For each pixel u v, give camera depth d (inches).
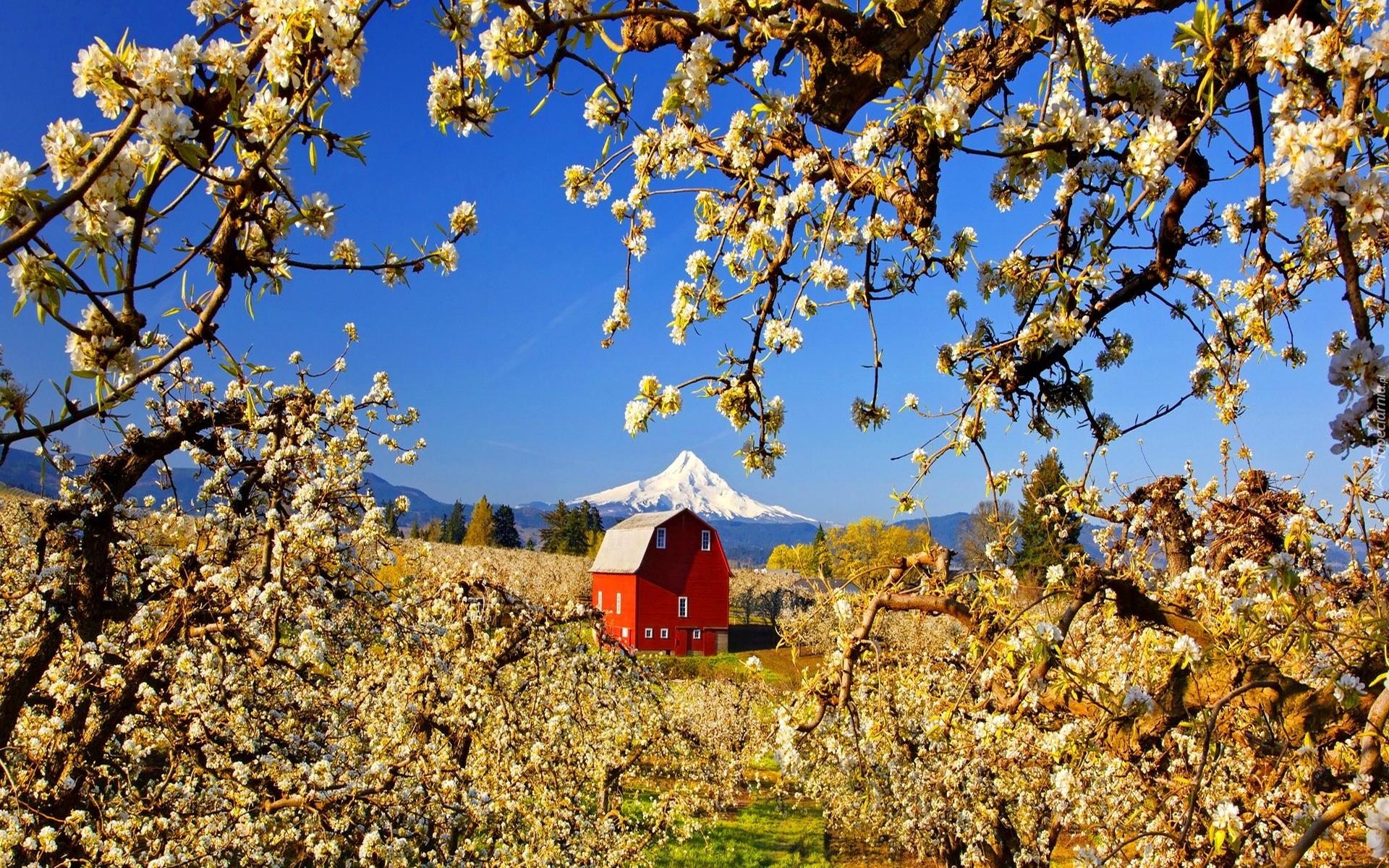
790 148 110.7
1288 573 93.0
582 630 326.3
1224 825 86.9
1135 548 176.7
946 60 107.0
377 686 261.6
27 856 137.8
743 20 94.0
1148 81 95.9
